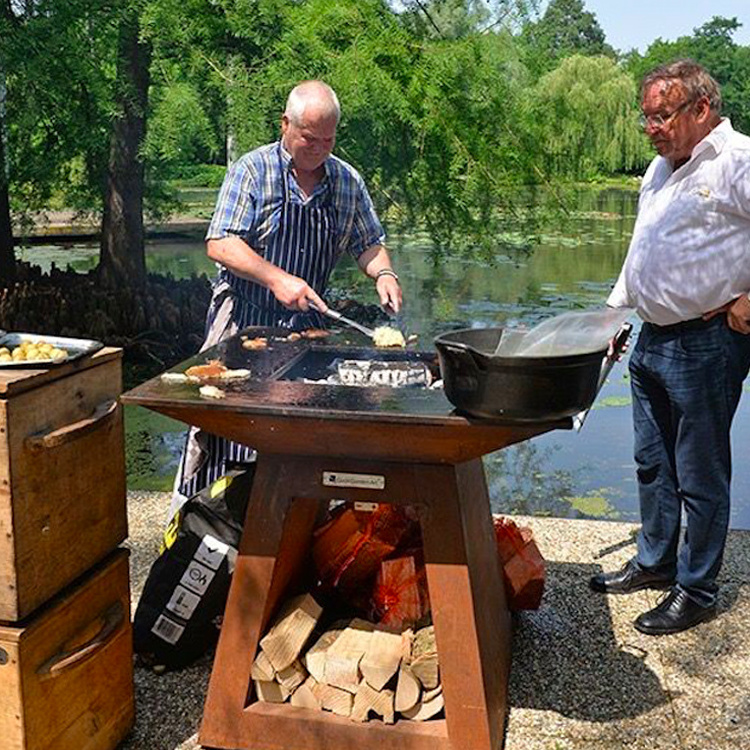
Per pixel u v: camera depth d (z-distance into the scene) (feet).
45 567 6.79
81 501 7.23
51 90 27.43
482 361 6.44
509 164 27.22
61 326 31.01
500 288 39.50
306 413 6.87
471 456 7.27
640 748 8.07
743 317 9.27
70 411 7.06
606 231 59.77
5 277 33.68
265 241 10.80
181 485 10.85
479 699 7.54
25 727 6.66
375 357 9.32
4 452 6.34
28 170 33.09
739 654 9.62
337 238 11.15
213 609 9.04
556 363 6.39
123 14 27.07
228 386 7.59
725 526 9.95
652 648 9.77
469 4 27.09
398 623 8.38
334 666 7.85
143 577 11.24
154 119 27.43
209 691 7.94
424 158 26.81
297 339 9.97
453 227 28.48
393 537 9.04
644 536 10.96
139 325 31.65
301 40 25.48
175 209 43.42
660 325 9.80
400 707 7.84
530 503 18.20
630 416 23.89
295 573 8.66
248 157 10.69
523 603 9.90
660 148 9.52
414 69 25.71
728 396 9.64
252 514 7.75
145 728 8.28
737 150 9.14
